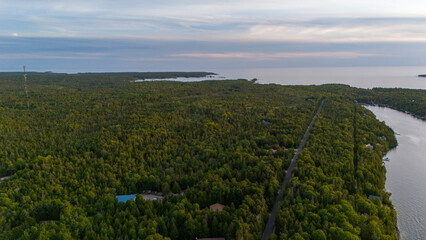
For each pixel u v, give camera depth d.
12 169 126.69
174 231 84.44
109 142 147.62
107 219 87.56
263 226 88.56
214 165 126.75
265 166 121.25
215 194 102.06
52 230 81.06
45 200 97.00
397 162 154.38
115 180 113.31
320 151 139.75
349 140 157.62
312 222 84.25
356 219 85.50
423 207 110.94
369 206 92.75
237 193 102.12
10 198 99.94
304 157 129.50
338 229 79.69
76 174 116.88
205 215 87.81
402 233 96.19
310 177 110.19
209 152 138.50
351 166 124.69
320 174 112.06
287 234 81.00
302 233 78.75
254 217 87.75
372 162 132.25
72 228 83.31
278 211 93.88
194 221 86.38
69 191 106.12
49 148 142.25
